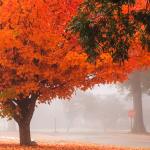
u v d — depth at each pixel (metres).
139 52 20.11
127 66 20.33
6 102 23.00
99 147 26.38
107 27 13.52
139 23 13.83
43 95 23.19
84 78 21.41
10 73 20.62
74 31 13.52
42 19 19.27
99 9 13.32
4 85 21.27
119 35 13.62
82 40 13.55
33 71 19.92
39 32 19.08
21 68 19.69
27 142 24.20
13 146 23.30
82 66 19.05
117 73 20.88
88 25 13.34
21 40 19.34
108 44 13.88
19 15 19.02
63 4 19.48
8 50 19.52
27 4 18.92
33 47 19.45
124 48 13.71
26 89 20.73
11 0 18.91
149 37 13.91
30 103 23.77
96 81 21.88
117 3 13.16
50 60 19.53
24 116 23.98
